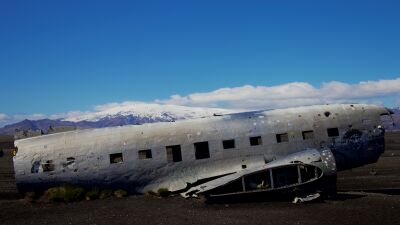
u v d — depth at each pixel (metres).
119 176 19.52
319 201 16.66
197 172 19.47
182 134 19.67
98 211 15.77
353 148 20.27
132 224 13.12
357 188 22.70
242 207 15.80
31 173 19.53
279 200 17.22
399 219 12.90
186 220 13.45
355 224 12.32
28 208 17.22
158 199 18.36
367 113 20.83
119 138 19.67
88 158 19.50
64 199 18.78
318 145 19.95
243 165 19.47
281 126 20.00
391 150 62.81
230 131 19.77
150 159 19.45
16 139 20.39
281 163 17.27
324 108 20.81
